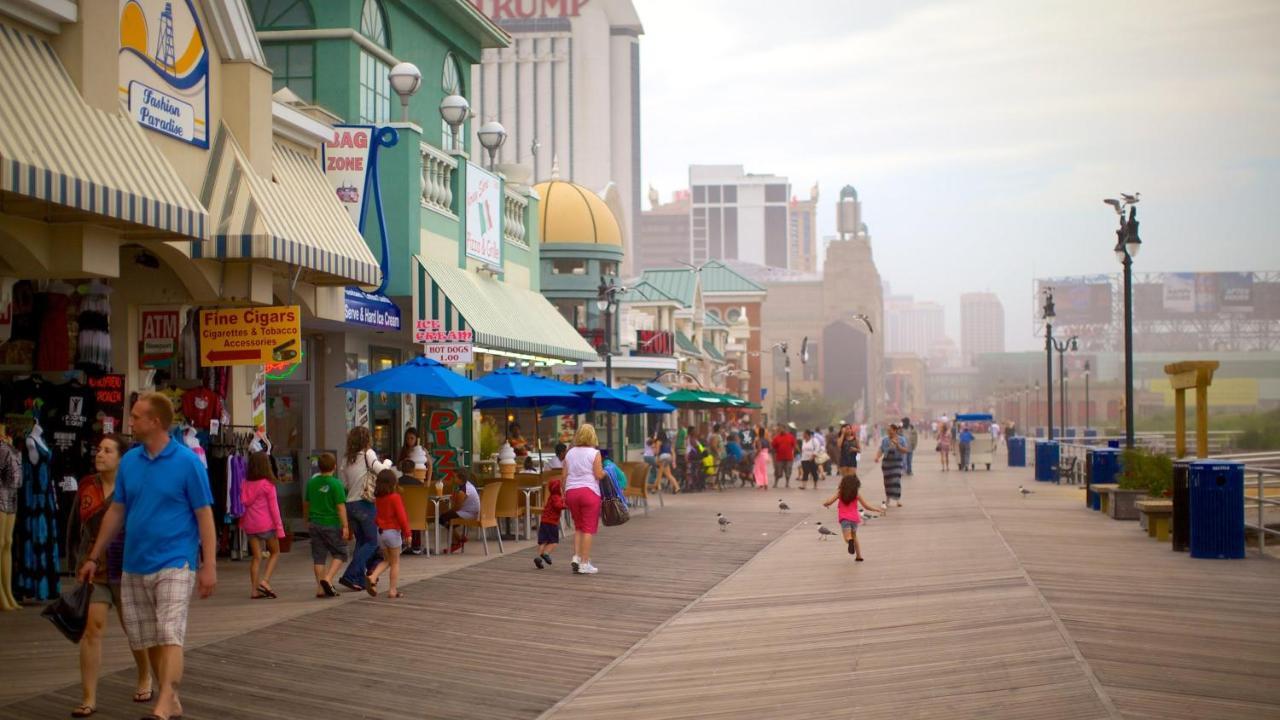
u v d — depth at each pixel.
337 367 22.17
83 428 14.43
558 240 45.22
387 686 9.84
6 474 12.76
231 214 15.91
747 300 94.81
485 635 12.15
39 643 11.15
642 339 50.22
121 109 13.49
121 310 16.58
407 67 23.41
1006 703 8.91
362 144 21.05
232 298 16.52
